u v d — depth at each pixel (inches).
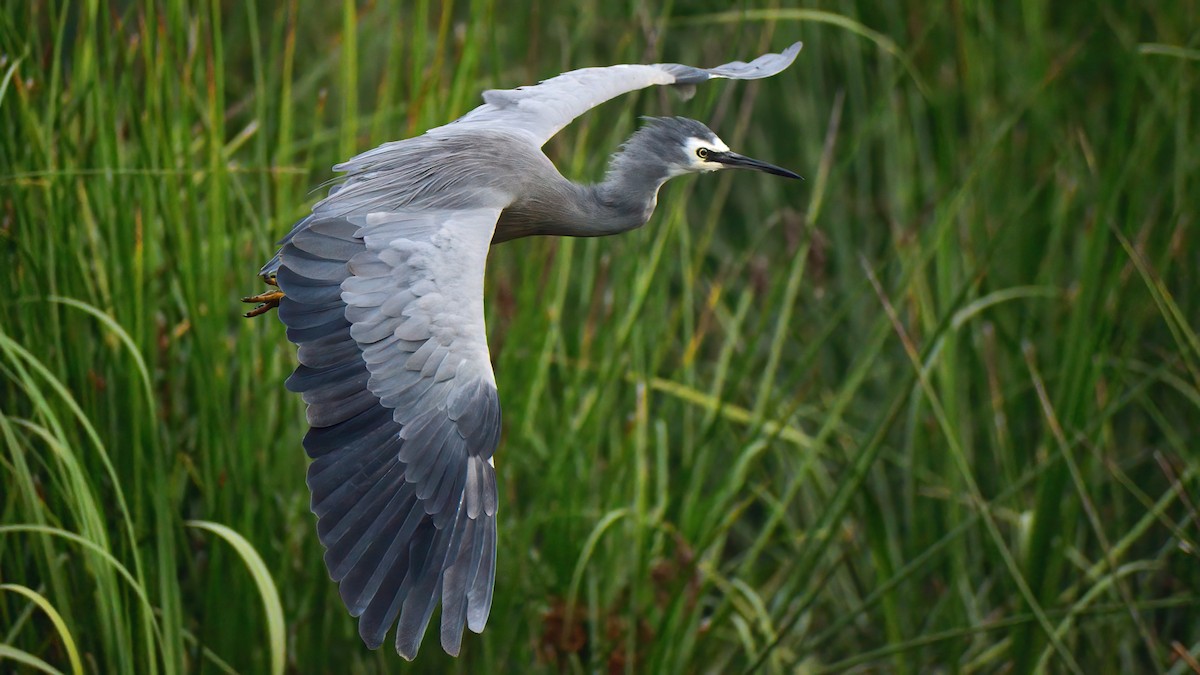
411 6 566.9
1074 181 484.7
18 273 350.6
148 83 354.6
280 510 379.2
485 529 269.9
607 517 370.0
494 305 422.9
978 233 474.6
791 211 477.7
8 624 337.4
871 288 489.7
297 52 543.8
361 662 378.0
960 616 410.3
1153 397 462.3
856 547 438.6
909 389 391.5
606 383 392.5
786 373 492.1
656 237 425.4
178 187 355.6
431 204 302.5
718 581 403.5
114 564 296.8
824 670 387.9
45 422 331.3
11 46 351.6
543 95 356.8
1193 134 492.7
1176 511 441.1
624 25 538.6
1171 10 511.2
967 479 392.2
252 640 357.1
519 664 394.3
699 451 403.5
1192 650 406.9
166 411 378.9
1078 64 531.2
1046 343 468.8
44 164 347.9
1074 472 382.3
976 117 496.4
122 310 351.6
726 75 380.2
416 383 267.7
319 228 282.0
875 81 531.8
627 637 382.3
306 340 269.0
